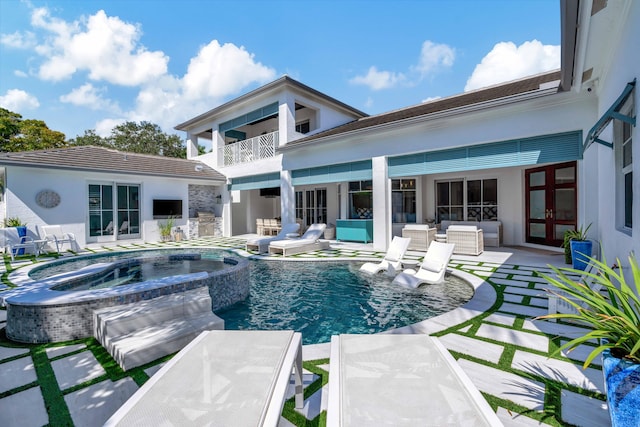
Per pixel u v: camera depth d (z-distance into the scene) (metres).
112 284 6.22
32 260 8.90
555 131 7.12
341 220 13.10
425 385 1.84
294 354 2.26
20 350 3.44
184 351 2.32
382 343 2.41
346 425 1.51
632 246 3.88
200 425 1.52
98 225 12.54
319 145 11.80
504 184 11.09
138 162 14.23
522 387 2.49
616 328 1.91
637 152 3.55
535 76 11.19
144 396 1.76
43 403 2.42
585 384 2.52
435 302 5.31
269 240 10.72
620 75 4.35
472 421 1.54
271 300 5.62
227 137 19.44
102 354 3.29
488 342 3.33
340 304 5.33
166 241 13.98
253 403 1.70
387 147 10.05
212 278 5.01
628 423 1.72
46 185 11.07
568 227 9.24
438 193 12.69
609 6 3.79
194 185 16.61
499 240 10.49
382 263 7.65
